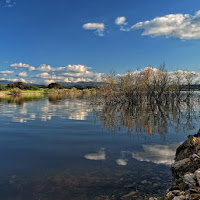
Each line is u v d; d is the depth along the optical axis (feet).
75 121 73.15
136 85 142.31
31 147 40.14
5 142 44.04
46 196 20.80
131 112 97.50
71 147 40.11
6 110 108.58
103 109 112.98
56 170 27.91
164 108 115.24
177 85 145.79
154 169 27.99
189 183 20.15
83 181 24.25
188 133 52.65
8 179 24.98
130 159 32.48
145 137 48.57
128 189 22.22
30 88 510.99
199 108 114.73
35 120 75.25
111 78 145.69
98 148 39.32
